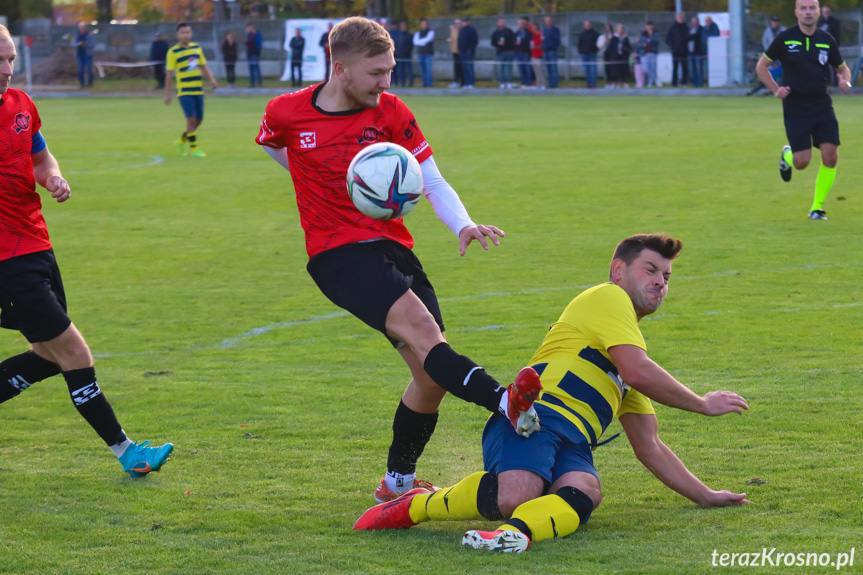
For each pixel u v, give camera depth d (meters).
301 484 8.50
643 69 68.44
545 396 7.36
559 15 76.50
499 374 11.80
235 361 12.89
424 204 26.30
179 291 17.20
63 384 12.11
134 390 11.60
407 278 7.62
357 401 10.99
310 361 12.84
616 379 7.50
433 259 19.23
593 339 7.48
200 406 10.94
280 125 7.84
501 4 96.50
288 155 8.00
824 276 16.73
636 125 44.56
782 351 12.41
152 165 35.09
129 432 10.06
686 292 15.86
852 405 10.14
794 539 6.76
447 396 11.12
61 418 10.70
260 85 75.81
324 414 10.55
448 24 79.81
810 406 10.15
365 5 97.12
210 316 15.40
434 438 9.72
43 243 8.85
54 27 85.62
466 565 6.46
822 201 21.88
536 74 69.75
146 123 51.59
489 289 16.64
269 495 8.22
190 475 8.76
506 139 40.34
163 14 106.75
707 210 23.62
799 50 20.92
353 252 7.64
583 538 6.90
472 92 68.69
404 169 7.50
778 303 14.99
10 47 8.57
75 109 61.66
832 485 7.92
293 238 22.11
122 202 27.42
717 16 73.00
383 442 9.62
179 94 37.25
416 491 7.36
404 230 8.00
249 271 18.80
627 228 21.81
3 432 10.19
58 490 8.39
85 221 24.58
